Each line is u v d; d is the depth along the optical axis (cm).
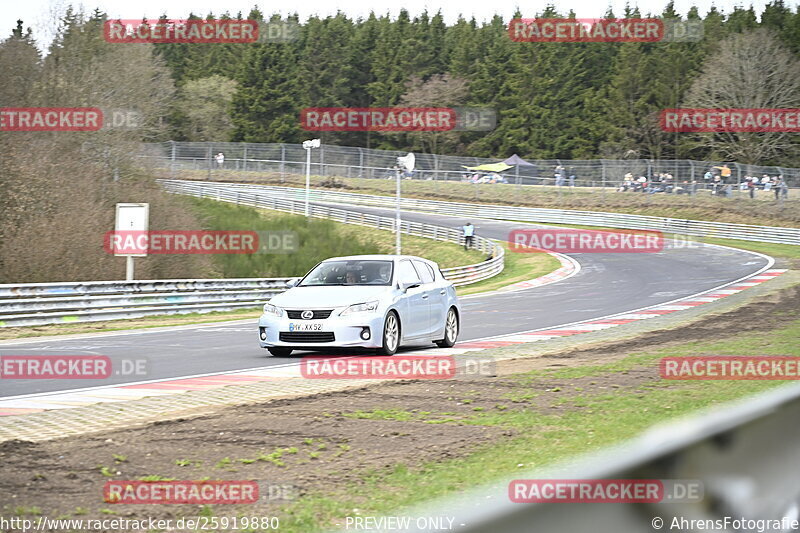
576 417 3231
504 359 5116
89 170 13500
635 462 859
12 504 1983
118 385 4166
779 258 16450
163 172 16075
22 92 14050
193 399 3631
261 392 3847
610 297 11119
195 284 10112
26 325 8012
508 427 3034
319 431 2911
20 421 3100
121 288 9269
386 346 5259
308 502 2069
